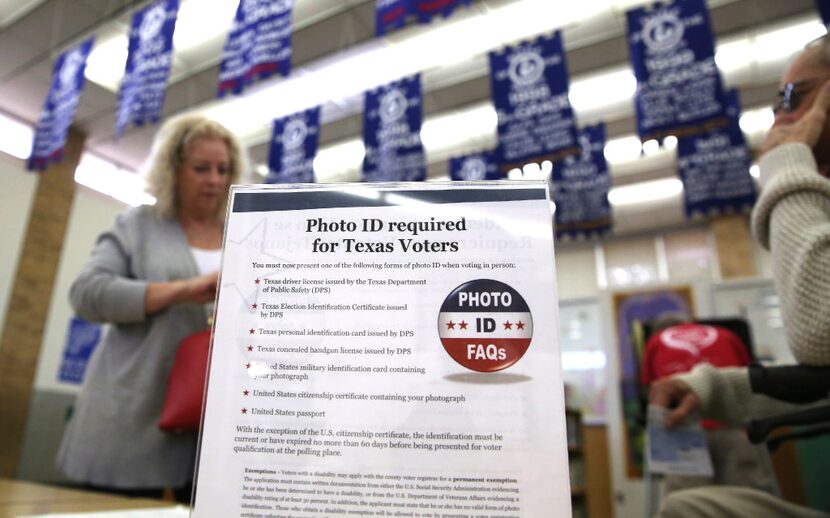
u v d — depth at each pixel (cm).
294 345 50
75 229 729
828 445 258
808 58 80
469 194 54
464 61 549
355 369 49
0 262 633
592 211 557
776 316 430
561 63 432
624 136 690
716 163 512
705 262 912
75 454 119
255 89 597
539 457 45
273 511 46
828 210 69
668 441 102
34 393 641
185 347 120
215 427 49
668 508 79
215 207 148
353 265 52
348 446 47
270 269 53
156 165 141
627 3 469
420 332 50
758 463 137
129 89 394
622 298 472
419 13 316
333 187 56
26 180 667
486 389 47
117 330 130
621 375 452
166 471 119
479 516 44
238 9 391
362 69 562
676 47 392
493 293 50
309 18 493
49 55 556
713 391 90
